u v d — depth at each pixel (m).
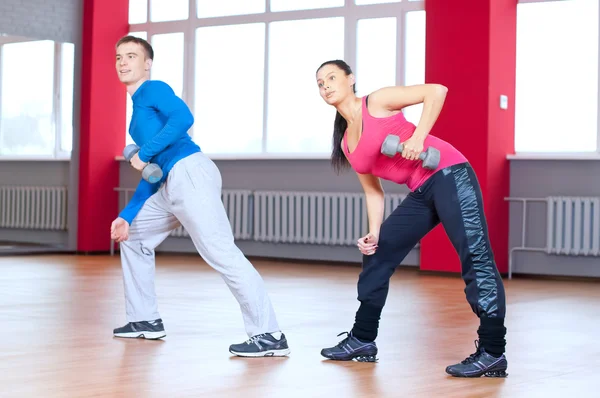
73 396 2.87
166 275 8.07
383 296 3.68
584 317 5.49
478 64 8.73
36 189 10.85
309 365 3.56
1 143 10.48
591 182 8.80
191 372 3.35
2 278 7.51
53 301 5.76
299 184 10.38
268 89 10.66
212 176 3.94
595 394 3.05
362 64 10.09
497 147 8.86
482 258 3.40
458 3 8.81
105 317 4.96
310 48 10.41
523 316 5.51
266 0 10.67
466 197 3.40
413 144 3.29
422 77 9.75
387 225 3.61
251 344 3.74
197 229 3.87
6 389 2.97
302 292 6.79
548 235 8.77
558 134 9.10
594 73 8.94
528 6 9.24
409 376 3.35
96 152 11.20
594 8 8.95
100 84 11.20
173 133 3.87
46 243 10.98
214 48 11.06
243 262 3.82
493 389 3.12
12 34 10.48
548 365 3.66
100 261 9.83
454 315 5.40
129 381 3.15
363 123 3.43
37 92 10.76
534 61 9.22
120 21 11.44
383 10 9.90
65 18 10.98
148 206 4.14
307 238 10.06
